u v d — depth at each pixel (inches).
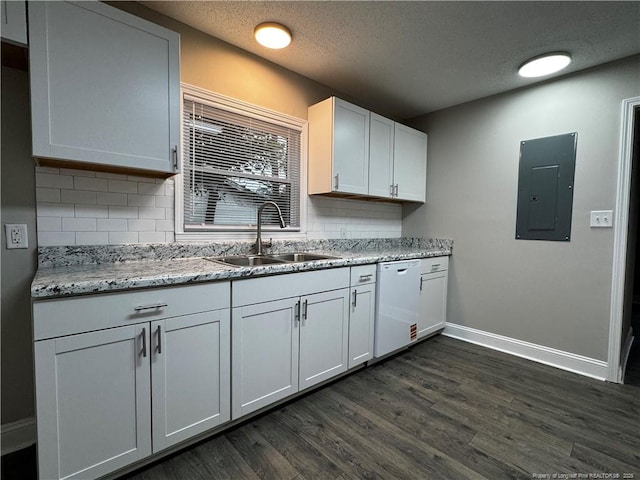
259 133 93.8
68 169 62.9
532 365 99.7
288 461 56.7
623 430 66.9
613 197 89.1
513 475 54.2
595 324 92.4
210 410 59.9
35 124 50.0
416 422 68.8
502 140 112.3
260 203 95.3
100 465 48.4
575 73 95.8
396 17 73.4
